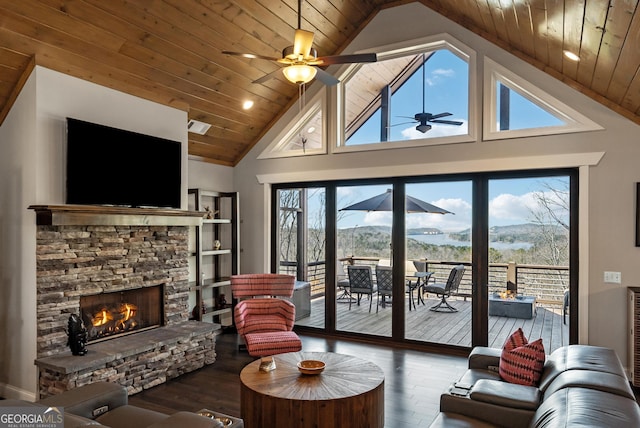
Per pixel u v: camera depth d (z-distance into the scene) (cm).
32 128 384
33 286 382
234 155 679
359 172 589
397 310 574
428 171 547
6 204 409
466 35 527
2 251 411
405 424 346
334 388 313
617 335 453
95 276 421
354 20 573
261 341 445
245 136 653
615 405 197
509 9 399
